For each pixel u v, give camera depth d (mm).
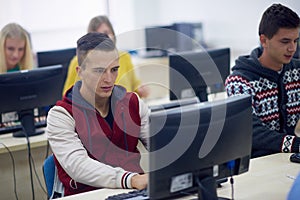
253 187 2002
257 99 2520
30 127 3205
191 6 6398
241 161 1869
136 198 1884
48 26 6184
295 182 1644
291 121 2637
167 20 6793
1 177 3154
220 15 5949
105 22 3908
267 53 2496
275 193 1934
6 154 3137
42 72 3131
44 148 3244
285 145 2385
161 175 1626
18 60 3566
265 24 2439
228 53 3662
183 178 1683
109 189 2068
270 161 2312
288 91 2590
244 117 1821
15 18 5949
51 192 2246
